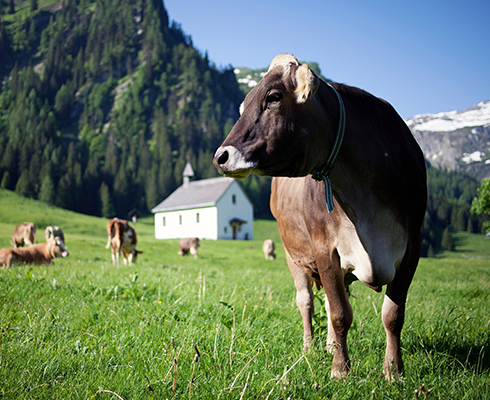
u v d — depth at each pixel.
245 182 132.00
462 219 151.50
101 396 2.80
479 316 5.72
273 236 98.44
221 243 44.03
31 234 21.12
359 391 2.99
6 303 5.23
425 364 3.64
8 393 2.74
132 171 163.88
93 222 80.38
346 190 3.12
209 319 4.83
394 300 3.30
